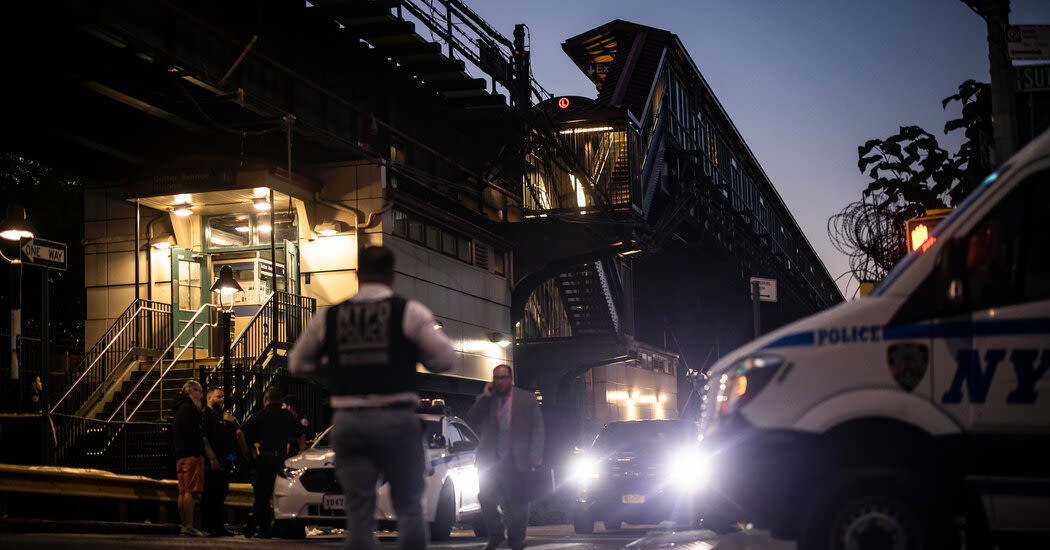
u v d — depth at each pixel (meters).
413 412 5.47
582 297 41.41
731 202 61.50
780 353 6.62
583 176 33.97
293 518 14.38
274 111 23.56
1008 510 6.13
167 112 22.33
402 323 5.37
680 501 16.92
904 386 6.34
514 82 33.53
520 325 39.88
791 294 81.88
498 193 36.19
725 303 68.19
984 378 6.23
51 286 36.28
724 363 7.12
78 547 10.17
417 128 32.81
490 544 10.62
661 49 45.31
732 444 6.61
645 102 41.19
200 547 10.91
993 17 12.04
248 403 21.11
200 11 22.05
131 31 19.58
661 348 61.97
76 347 32.78
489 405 10.27
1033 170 6.34
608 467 17.44
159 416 21.56
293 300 25.19
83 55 19.64
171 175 24.23
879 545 6.28
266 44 24.61
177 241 25.62
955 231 6.43
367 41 28.55
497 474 10.20
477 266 33.00
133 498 15.97
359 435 5.34
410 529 5.60
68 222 35.88
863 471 6.33
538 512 22.14
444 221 30.16
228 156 25.48
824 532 6.37
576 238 36.34
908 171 15.16
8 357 20.50
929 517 6.25
